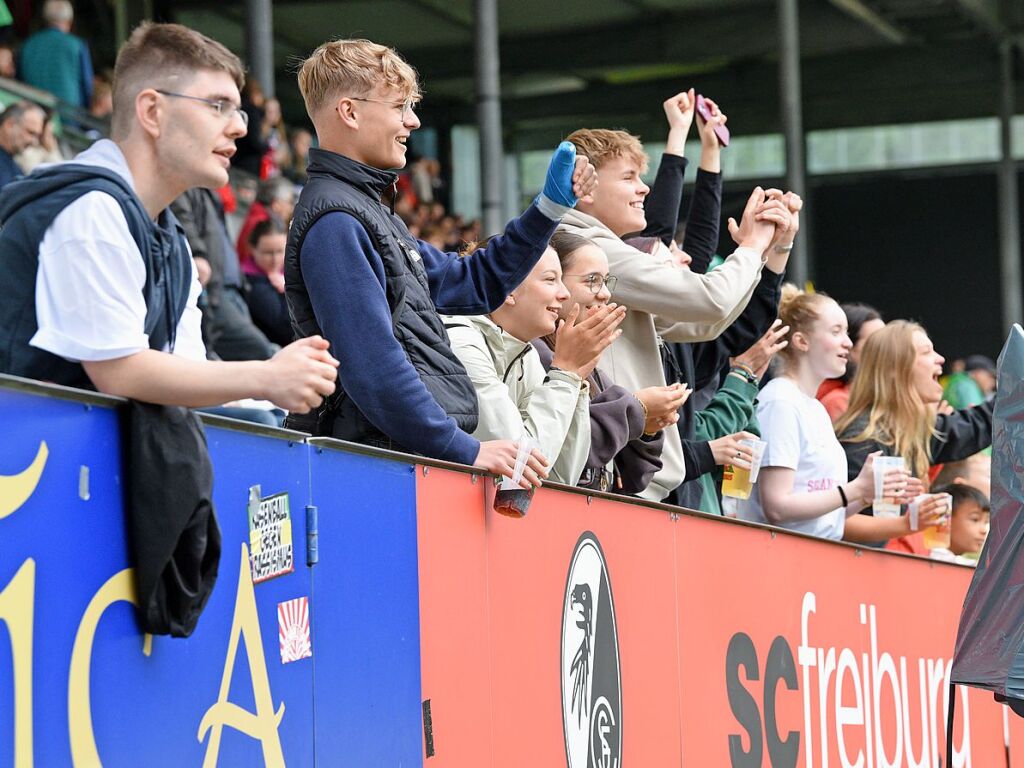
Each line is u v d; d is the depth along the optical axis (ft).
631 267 21.88
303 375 11.94
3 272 11.76
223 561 12.39
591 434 19.38
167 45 12.54
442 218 77.61
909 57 128.77
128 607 11.33
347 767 14.02
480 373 18.25
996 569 20.75
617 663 19.10
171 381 11.50
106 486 11.19
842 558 25.40
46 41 51.24
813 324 26.89
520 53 123.34
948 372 136.15
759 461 24.06
